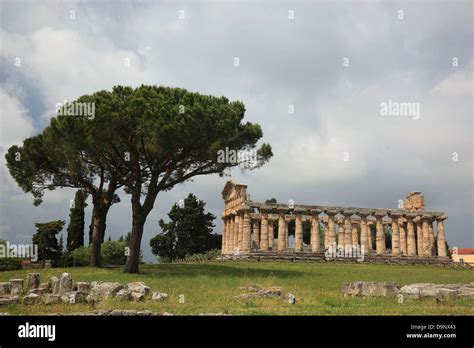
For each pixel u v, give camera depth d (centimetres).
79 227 7550
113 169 4578
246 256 6769
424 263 7506
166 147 3747
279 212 7794
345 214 8069
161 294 2167
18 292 2325
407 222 8456
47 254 7538
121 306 1938
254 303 2036
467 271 5875
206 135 3922
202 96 4125
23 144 4541
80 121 3641
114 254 7144
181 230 10050
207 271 4206
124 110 3744
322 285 3089
